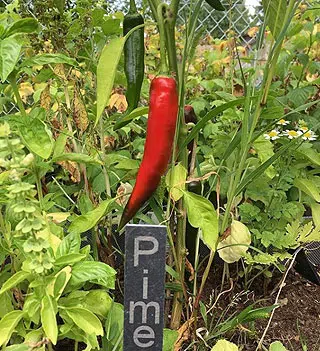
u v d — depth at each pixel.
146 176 0.90
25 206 0.72
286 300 1.38
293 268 1.55
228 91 1.89
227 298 1.36
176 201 1.04
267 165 0.95
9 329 0.80
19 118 0.90
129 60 0.93
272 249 1.43
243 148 0.94
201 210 0.93
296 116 1.69
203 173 1.21
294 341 1.22
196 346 1.09
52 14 1.06
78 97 1.17
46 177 1.61
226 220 0.98
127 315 0.79
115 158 1.19
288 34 1.70
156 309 0.78
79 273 0.81
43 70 1.15
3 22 1.06
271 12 0.91
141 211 1.09
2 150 0.71
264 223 1.38
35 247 0.74
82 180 1.23
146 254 0.77
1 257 0.94
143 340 0.79
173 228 1.08
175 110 0.88
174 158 0.96
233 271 1.46
